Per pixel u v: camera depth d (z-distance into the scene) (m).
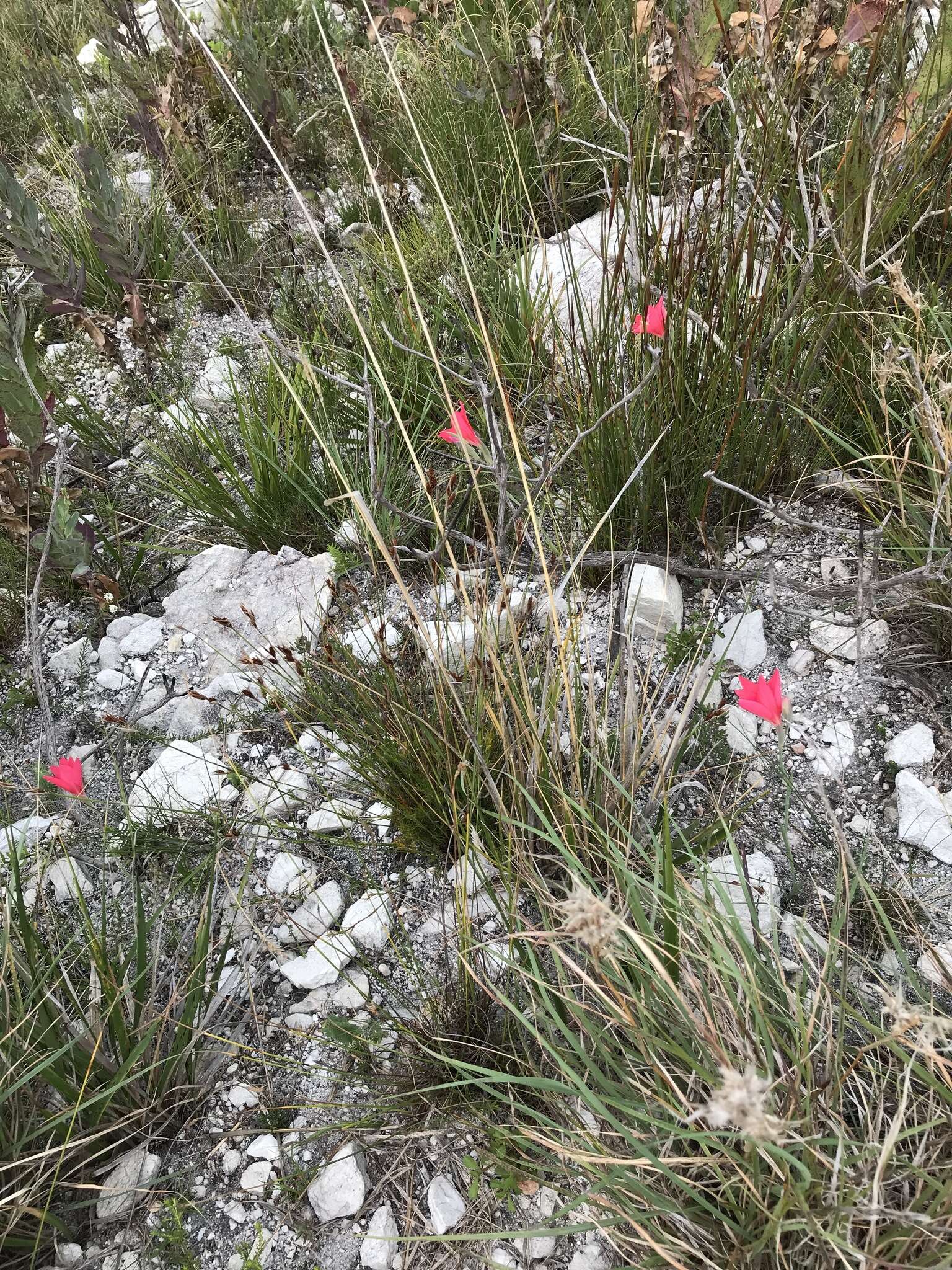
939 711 2.17
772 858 1.98
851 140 2.42
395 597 2.62
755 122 2.70
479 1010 1.82
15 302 3.08
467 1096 1.74
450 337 3.06
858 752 2.13
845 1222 1.30
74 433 3.26
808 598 2.38
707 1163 1.40
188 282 3.70
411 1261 1.60
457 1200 1.65
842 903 1.87
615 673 2.24
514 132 3.48
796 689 2.25
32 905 2.14
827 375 2.58
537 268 3.29
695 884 1.88
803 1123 1.33
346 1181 1.67
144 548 2.91
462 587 1.94
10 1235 1.64
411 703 2.07
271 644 2.60
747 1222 1.39
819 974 1.56
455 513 2.67
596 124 3.58
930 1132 1.46
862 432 2.52
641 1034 1.42
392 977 1.95
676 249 2.49
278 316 3.42
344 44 4.46
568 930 1.18
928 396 2.05
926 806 1.96
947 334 2.38
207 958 2.00
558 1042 1.73
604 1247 1.57
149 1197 1.72
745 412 2.43
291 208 3.94
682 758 2.14
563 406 2.61
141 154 4.54
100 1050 1.80
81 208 3.76
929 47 2.55
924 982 1.73
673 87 2.22
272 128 3.94
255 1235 1.67
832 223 2.40
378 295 3.12
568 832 1.88
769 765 2.13
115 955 1.92
